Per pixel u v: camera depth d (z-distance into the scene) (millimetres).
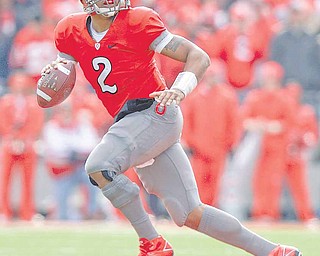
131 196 17250
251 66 43625
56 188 39562
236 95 42938
